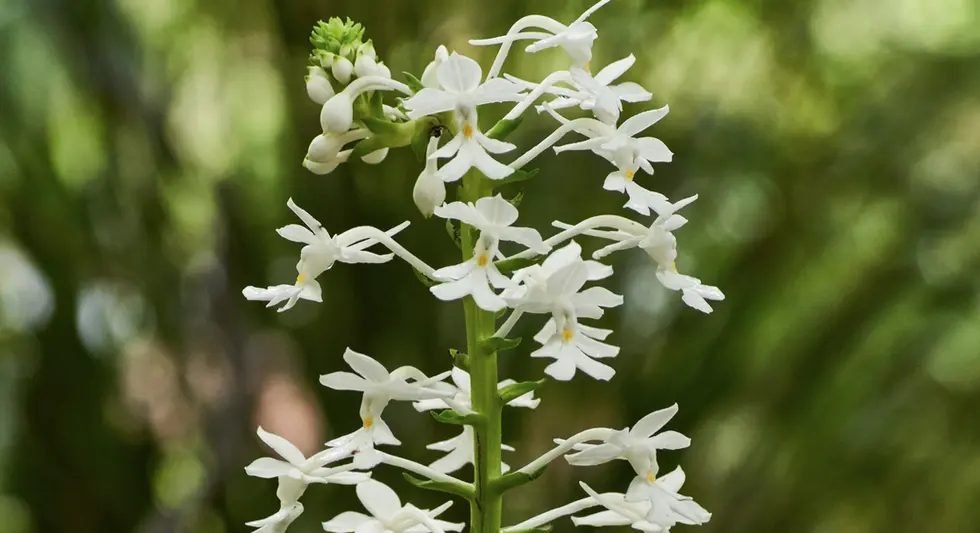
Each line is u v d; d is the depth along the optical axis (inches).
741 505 39.8
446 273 24.4
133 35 42.9
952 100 38.2
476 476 25.1
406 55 36.3
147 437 43.9
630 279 39.7
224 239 42.1
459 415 24.8
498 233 24.4
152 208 43.3
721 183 40.7
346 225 36.1
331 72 25.3
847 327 38.1
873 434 39.4
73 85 43.1
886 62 40.3
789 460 39.2
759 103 40.6
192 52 44.3
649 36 39.5
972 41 39.4
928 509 41.3
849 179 38.5
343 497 38.5
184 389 44.0
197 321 43.7
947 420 40.6
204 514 42.6
